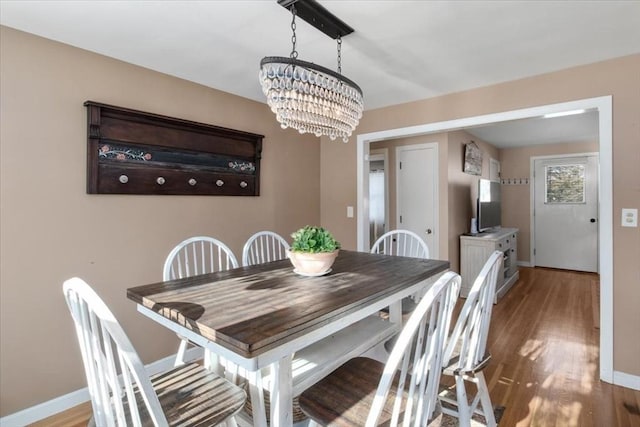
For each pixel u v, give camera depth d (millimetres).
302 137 3723
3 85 1849
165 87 2559
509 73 2576
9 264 1879
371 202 4984
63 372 2066
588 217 5691
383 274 1794
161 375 1339
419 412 1027
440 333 1110
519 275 5500
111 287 2279
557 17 1807
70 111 2088
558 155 5879
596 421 1895
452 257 4277
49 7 1692
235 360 1042
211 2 1667
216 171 2873
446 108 3045
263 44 2115
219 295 1426
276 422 1229
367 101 3252
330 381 1316
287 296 1405
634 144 2242
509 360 2611
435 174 4281
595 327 3266
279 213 3469
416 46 2137
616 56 2285
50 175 2014
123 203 2330
